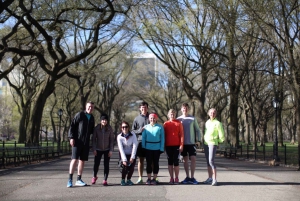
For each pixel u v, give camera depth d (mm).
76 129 10711
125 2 25422
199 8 27969
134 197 8758
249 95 40281
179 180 12383
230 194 9195
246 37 24438
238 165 20938
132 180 12359
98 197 8758
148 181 10984
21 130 45656
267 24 20578
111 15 25781
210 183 11227
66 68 30828
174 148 10984
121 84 61312
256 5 20422
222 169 17281
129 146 10961
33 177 13258
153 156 10883
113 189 10078
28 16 22500
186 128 11078
